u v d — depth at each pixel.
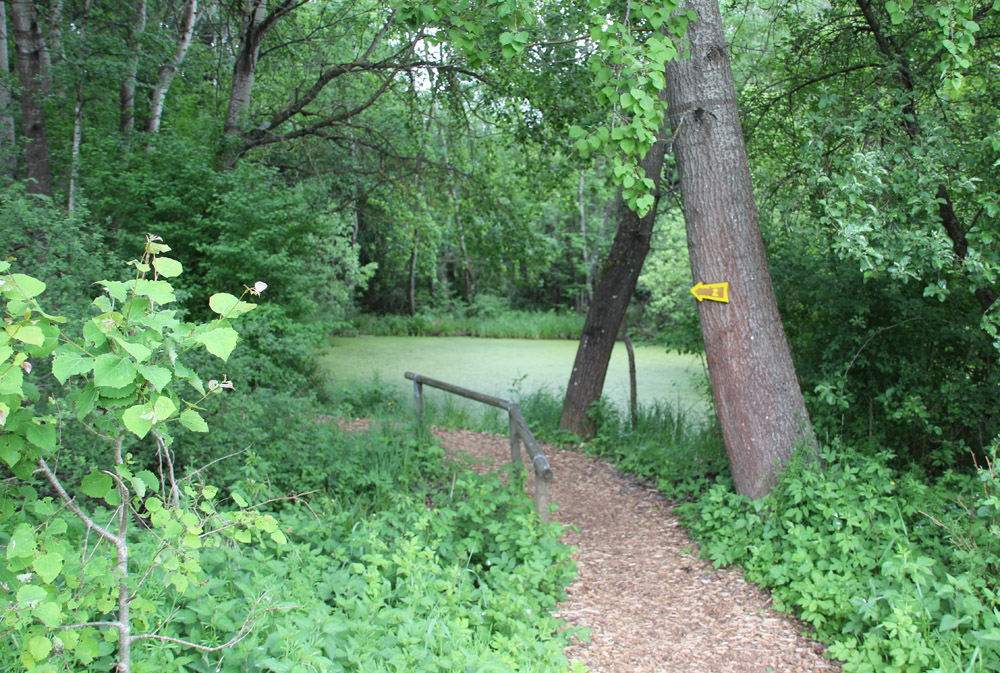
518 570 3.60
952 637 2.77
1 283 1.44
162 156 8.53
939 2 3.49
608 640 3.37
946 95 4.97
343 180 12.98
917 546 3.64
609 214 23.41
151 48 8.90
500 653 2.77
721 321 4.54
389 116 11.52
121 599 1.78
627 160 3.27
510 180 10.90
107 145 8.52
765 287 4.57
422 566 3.13
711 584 3.97
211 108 11.47
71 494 3.33
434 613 2.88
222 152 9.55
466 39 3.68
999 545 3.16
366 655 2.34
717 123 4.48
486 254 11.04
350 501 4.79
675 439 7.19
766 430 4.48
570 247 25.47
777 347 4.56
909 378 5.17
